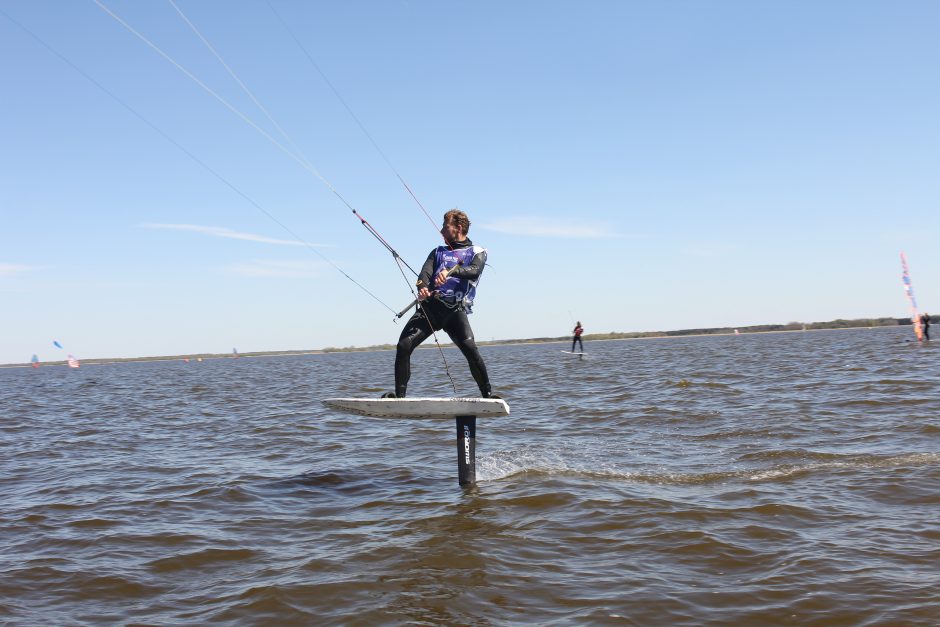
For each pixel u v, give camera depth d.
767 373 24.20
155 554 5.93
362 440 12.57
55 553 6.03
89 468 10.35
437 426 14.03
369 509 7.30
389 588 4.88
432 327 7.44
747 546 5.52
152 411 20.14
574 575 5.03
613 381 24.19
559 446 10.83
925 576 4.70
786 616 4.19
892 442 9.55
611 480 8.12
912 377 18.75
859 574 4.79
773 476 7.92
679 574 4.99
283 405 20.55
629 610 4.36
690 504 6.84
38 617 4.61
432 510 7.10
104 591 5.07
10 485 9.23
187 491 8.45
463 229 7.42
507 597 4.65
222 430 14.69
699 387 19.48
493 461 9.77
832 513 6.33
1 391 38.62
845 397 15.09
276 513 7.27
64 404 25.00
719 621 4.16
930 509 6.29
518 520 6.55
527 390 22.42
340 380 35.59
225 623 4.41
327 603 4.65
